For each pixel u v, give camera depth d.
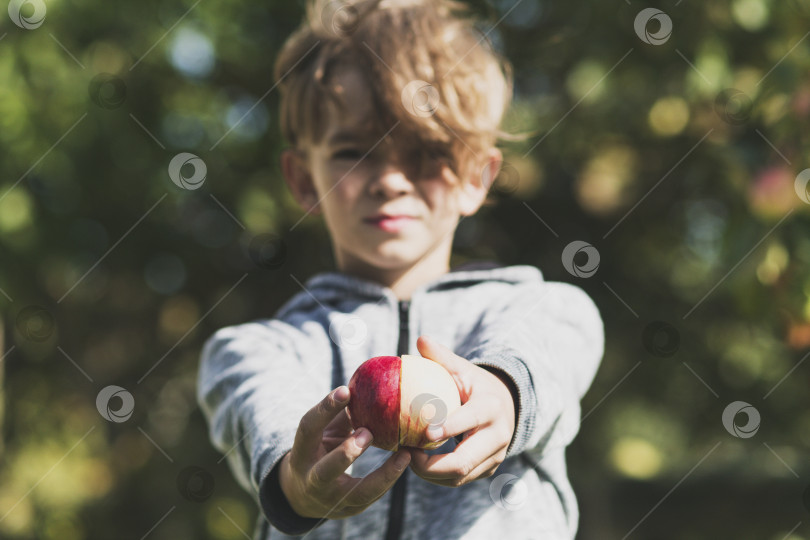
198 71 6.98
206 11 6.81
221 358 2.67
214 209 7.09
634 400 7.54
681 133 6.34
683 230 6.96
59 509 7.26
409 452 1.86
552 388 2.14
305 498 1.95
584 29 6.59
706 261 7.05
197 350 7.60
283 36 7.14
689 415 7.73
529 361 2.09
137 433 7.65
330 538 2.41
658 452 8.01
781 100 4.71
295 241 7.06
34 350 7.46
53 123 6.48
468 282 2.67
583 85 6.39
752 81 5.75
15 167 6.48
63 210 6.84
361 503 1.86
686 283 7.38
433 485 2.35
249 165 6.97
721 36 5.87
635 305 7.35
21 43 6.41
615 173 6.83
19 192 6.51
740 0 5.58
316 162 2.76
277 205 6.84
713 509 8.50
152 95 6.84
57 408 7.61
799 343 4.59
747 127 4.82
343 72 2.71
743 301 4.65
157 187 6.84
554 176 7.06
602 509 7.70
